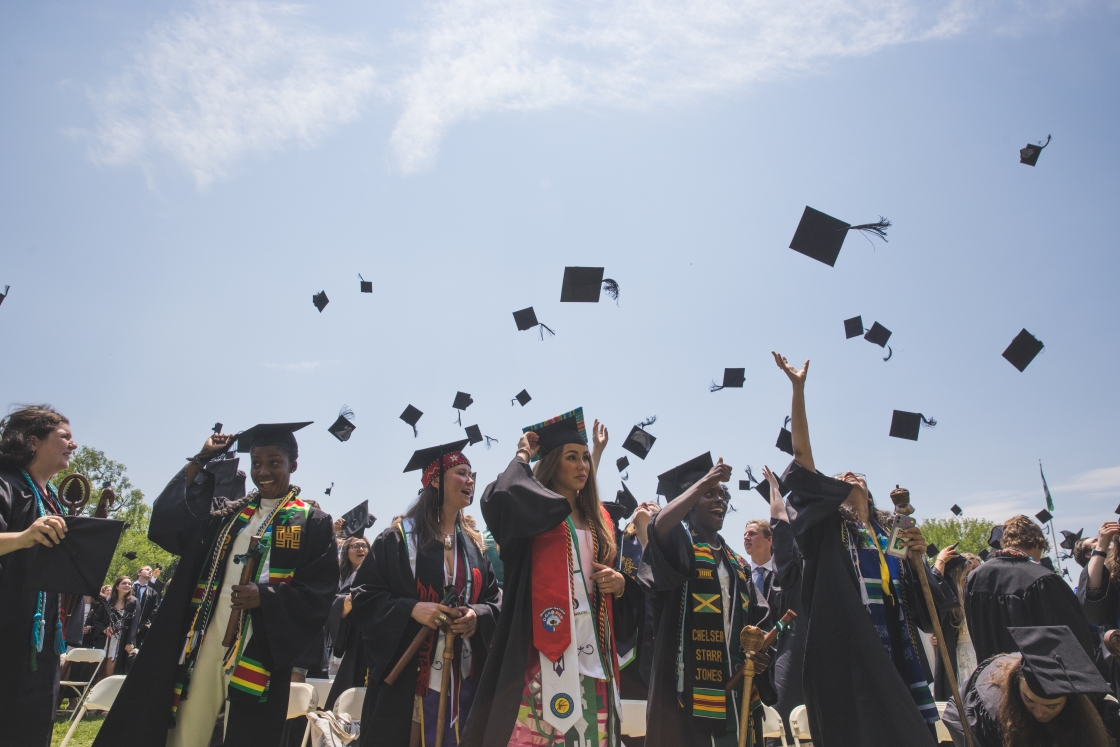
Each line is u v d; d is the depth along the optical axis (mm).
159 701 3734
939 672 6797
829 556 4160
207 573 4047
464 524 4500
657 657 4410
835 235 5023
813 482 4160
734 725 4410
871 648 3848
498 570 5449
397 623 3830
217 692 3914
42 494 3732
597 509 4152
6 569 3408
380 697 3781
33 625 3453
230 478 4418
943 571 6773
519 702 3451
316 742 4719
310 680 7219
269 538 4113
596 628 3736
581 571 3816
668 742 4195
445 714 3828
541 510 3590
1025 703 3695
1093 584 5559
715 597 4398
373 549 4156
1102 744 3564
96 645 9734
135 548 29422
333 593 4145
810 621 4098
